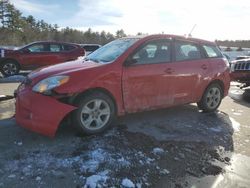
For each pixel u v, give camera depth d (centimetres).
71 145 446
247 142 508
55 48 1359
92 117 484
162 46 570
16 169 374
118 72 500
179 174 386
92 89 478
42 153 419
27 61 1300
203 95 647
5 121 552
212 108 672
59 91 448
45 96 445
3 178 354
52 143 452
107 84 489
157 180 369
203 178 381
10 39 5525
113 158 410
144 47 541
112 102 501
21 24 6619
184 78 592
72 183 350
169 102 579
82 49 1418
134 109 531
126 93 514
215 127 575
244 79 938
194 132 538
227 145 490
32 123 444
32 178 356
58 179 357
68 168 381
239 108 758
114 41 602
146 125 557
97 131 491
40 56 1319
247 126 597
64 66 504
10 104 695
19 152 420
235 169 410
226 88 687
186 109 690
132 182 358
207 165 415
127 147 449
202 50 644
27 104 450
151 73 539
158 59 560
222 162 428
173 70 571
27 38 6506
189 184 365
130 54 521
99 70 484
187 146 472
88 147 440
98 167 386
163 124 570
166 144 473
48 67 514
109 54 541
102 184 349
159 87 555
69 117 478
